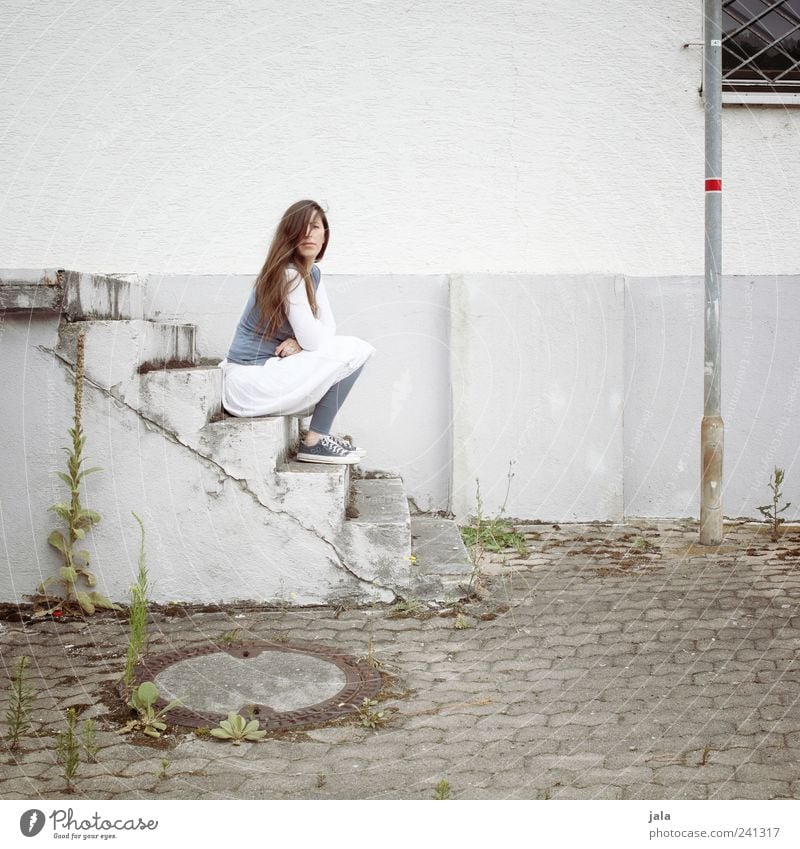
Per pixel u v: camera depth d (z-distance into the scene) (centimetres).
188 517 421
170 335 473
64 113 605
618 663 360
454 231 618
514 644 381
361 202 614
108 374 411
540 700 326
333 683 339
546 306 579
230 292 584
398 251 617
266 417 450
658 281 598
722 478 540
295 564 425
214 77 607
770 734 298
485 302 578
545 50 611
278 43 606
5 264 609
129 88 605
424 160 614
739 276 598
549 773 274
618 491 590
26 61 602
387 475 599
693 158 618
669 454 606
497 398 583
